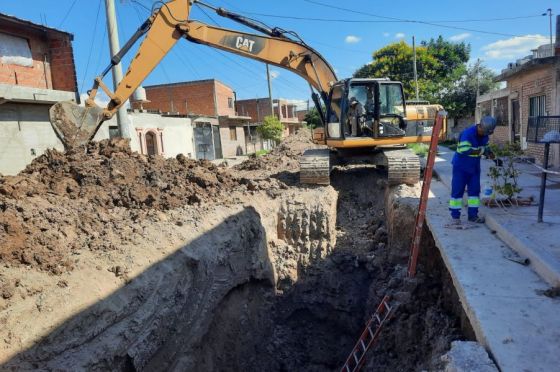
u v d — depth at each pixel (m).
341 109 10.88
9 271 4.91
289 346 8.85
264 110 50.12
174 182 8.97
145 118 22.31
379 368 7.04
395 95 11.16
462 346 3.80
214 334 7.06
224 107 38.94
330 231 9.77
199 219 7.64
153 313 5.62
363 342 7.23
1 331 4.21
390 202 9.70
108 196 7.75
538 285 4.76
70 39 15.92
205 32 10.21
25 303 4.62
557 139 5.81
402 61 38.22
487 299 4.49
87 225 6.52
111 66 9.76
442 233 6.68
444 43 41.59
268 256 9.00
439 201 8.91
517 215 6.88
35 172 7.92
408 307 7.02
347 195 11.46
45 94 14.28
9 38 14.17
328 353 8.88
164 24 9.84
